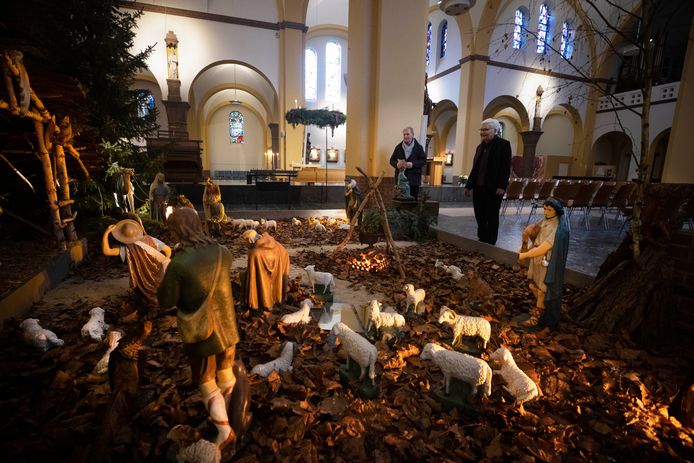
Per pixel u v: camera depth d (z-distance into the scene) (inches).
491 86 872.9
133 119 335.3
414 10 362.9
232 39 808.3
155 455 72.7
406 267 213.3
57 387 92.0
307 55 1092.5
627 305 131.3
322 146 1122.7
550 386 100.7
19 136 188.7
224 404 70.6
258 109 1273.4
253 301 134.1
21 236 220.8
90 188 288.0
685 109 150.2
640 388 100.2
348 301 163.9
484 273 210.2
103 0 284.4
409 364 110.3
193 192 462.9
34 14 235.9
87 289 169.2
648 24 128.8
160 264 134.6
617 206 397.4
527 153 913.5
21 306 136.6
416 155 336.5
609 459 76.8
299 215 406.6
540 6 856.3
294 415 84.0
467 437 80.4
